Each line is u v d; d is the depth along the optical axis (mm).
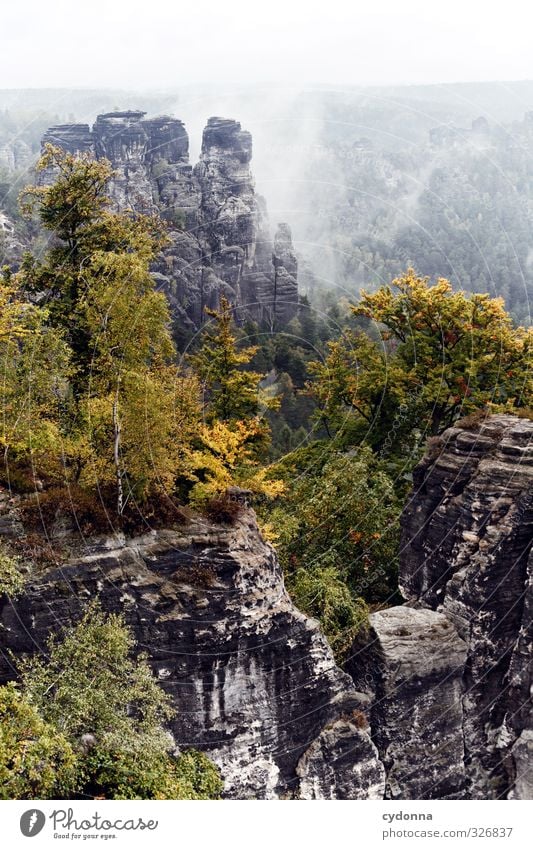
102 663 30047
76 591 30625
